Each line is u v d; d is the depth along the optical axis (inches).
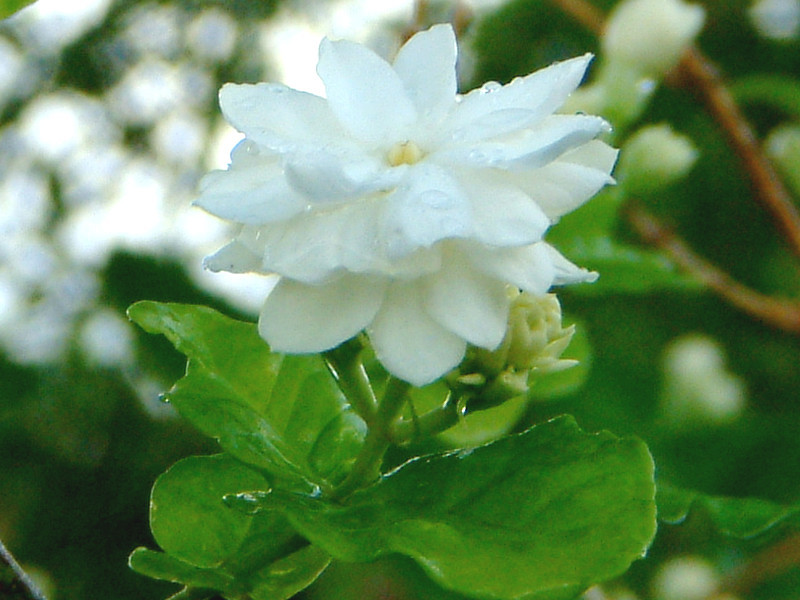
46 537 12.9
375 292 6.3
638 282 9.7
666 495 7.9
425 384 6.2
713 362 12.6
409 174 6.2
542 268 6.3
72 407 12.6
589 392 13.3
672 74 10.7
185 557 7.3
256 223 6.2
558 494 6.5
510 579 6.1
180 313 7.7
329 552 6.3
